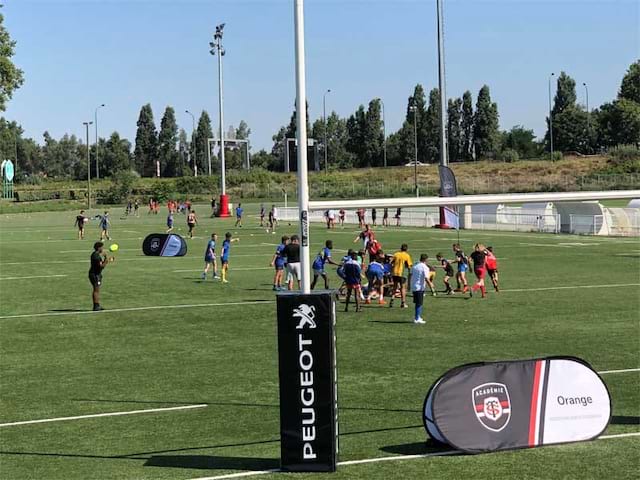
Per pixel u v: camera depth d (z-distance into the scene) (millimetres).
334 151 161125
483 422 9844
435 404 9766
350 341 17688
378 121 163000
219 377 14500
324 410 9086
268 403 12641
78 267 35562
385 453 9852
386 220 64125
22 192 126375
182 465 9602
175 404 12641
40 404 12773
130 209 95250
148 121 182875
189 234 54906
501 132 158250
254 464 9578
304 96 8836
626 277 28828
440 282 28625
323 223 68188
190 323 20562
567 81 154625
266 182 126125
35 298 25531
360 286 23250
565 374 10117
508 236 49469
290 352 9086
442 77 52125
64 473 9398
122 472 9375
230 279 30344
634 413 11453
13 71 72625
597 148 139125
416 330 19016
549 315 20828
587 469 9047
